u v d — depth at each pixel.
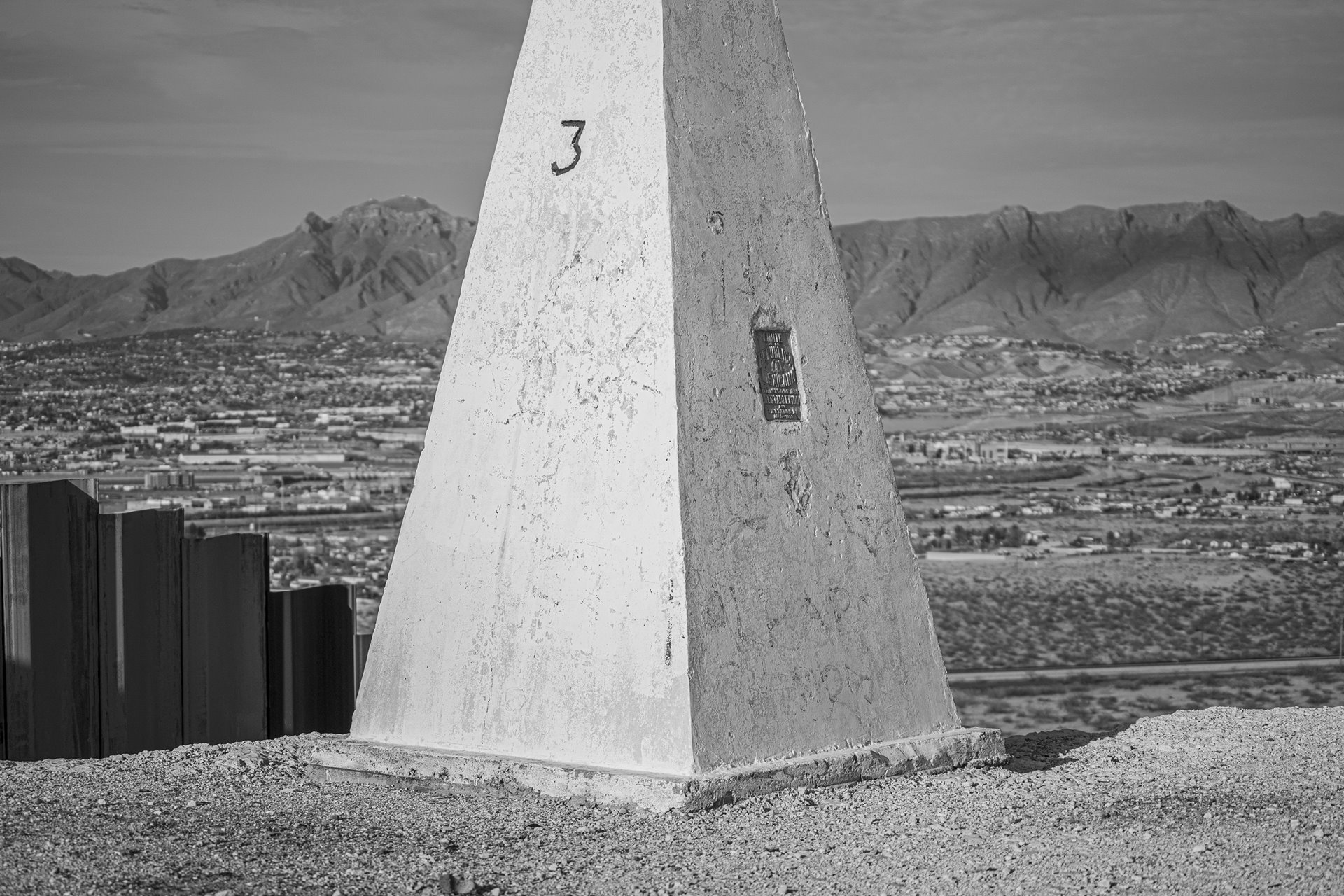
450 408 8.31
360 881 5.91
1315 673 53.69
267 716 11.84
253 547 11.60
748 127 8.11
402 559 8.35
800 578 7.87
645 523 7.43
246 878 5.89
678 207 7.65
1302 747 9.41
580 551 7.64
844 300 8.49
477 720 7.90
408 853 6.39
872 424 8.52
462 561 8.09
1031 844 6.47
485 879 5.96
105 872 5.85
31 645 9.49
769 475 7.82
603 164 7.88
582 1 8.10
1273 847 6.29
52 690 9.66
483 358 8.22
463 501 8.16
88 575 10.01
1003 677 55.34
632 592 7.42
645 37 7.82
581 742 7.51
